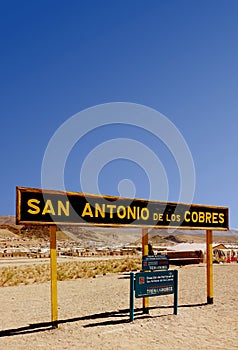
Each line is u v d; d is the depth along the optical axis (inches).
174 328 427.2
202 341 385.4
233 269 1174.3
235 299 594.9
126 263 1663.4
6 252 3294.8
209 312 506.0
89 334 399.2
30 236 5521.7
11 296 771.4
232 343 379.6
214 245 2154.3
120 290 776.3
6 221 6210.6
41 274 1320.1
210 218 580.7
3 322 487.5
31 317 519.8
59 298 725.3
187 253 1568.7
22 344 367.6
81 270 1441.9
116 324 440.5
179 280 897.5
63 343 369.7
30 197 398.0
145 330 417.1
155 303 579.8
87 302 636.1
